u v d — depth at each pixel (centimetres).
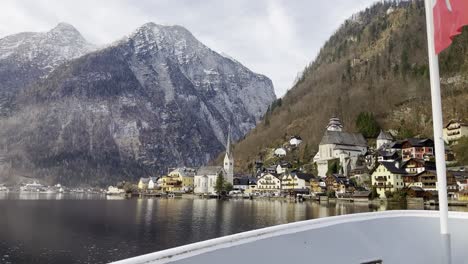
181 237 5931
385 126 19200
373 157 15888
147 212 10150
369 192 12431
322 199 14188
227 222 7625
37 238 5891
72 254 4762
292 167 19338
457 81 18175
